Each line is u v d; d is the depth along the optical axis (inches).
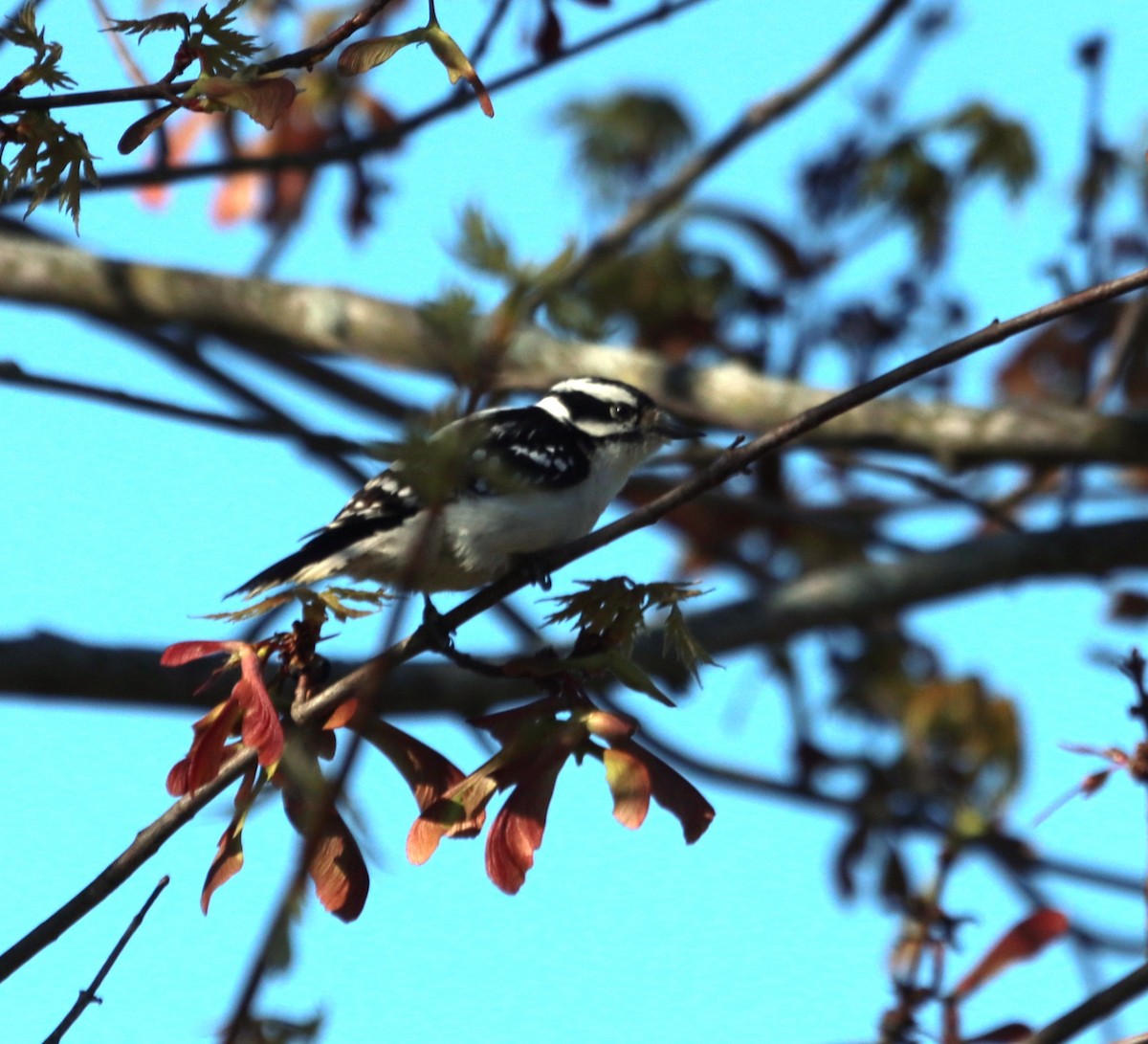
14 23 256.1
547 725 254.1
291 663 266.4
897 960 314.5
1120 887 493.7
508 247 179.0
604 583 274.4
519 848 243.9
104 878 269.0
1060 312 278.4
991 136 556.7
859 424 549.6
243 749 260.4
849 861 495.8
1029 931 303.7
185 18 254.8
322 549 380.5
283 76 256.8
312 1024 224.8
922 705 493.0
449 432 184.2
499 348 182.9
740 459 286.4
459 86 439.5
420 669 524.4
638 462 459.8
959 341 281.9
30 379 424.8
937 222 567.8
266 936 213.8
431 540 190.9
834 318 580.7
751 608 587.5
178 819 269.4
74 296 562.6
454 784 258.5
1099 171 541.3
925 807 494.3
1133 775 277.7
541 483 416.5
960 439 542.0
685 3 442.6
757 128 577.0
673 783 248.8
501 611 553.6
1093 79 538.9
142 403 434.6
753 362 593.3
